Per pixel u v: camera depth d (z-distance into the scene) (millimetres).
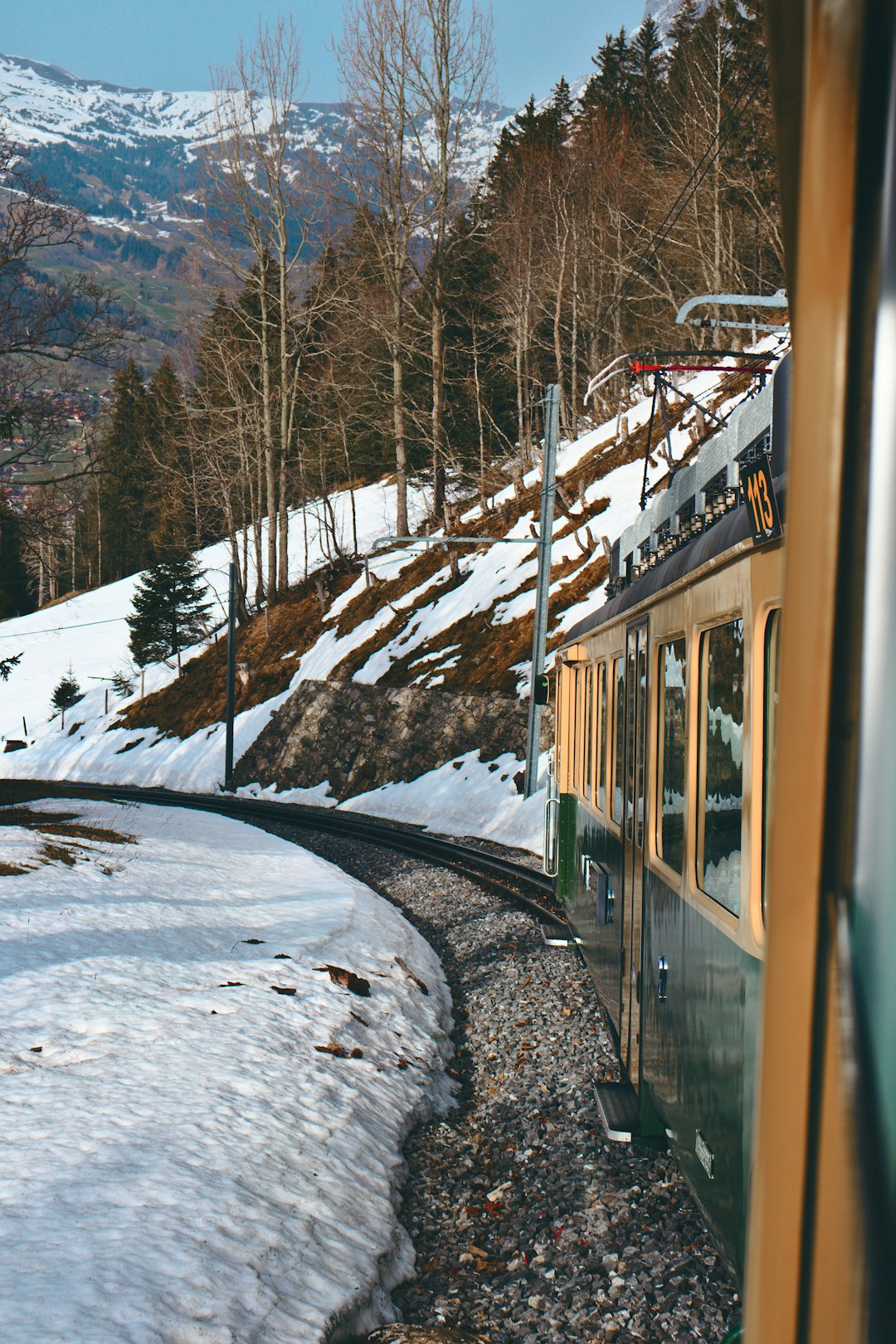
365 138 55031
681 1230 5625
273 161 58000
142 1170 5645
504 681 32188
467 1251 5867
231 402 68812
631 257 56375
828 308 902
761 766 3656
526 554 38344
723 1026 4051
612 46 77938
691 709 4918
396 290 55719
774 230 48281
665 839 5574
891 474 854
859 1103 826
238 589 59938
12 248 27031
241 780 43594
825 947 872
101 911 12430
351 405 65750
